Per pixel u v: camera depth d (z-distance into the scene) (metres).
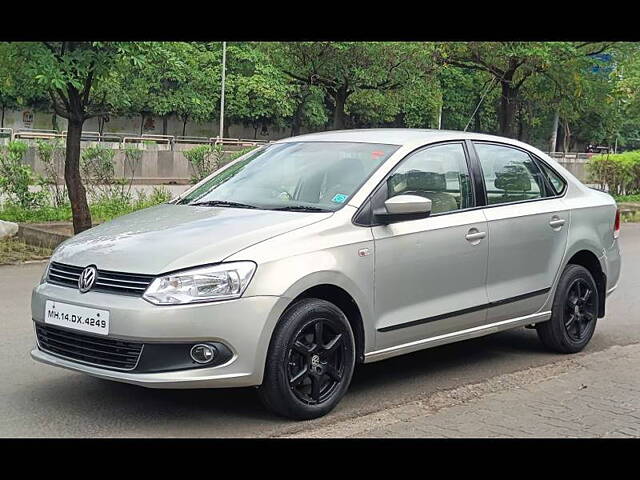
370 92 20.47
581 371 6.60
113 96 14.95
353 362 5.45
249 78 53.56
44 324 5.22
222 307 4.82
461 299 6.16
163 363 4.79
